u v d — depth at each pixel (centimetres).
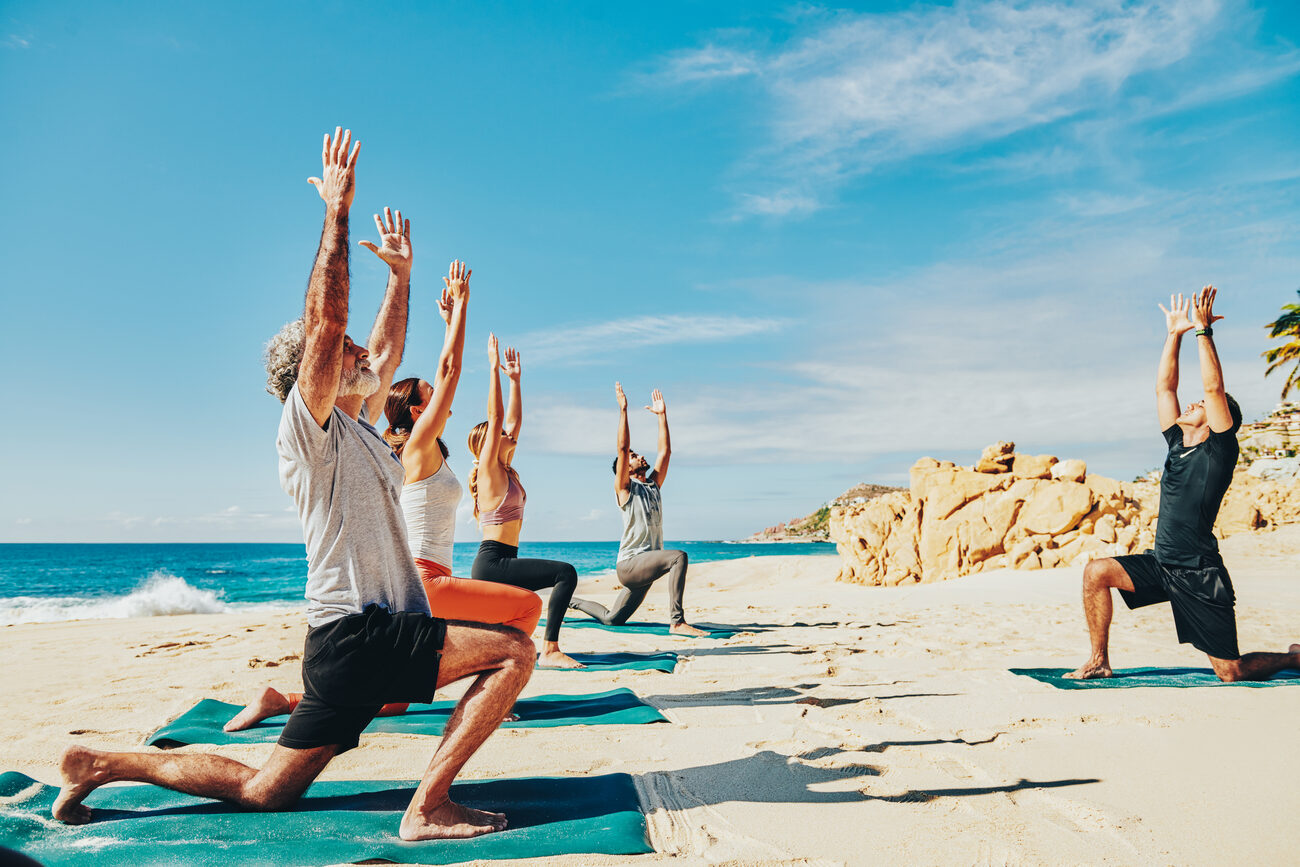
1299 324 3080
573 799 256
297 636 753
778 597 1269
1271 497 1838
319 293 216
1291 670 443
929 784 271
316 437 222
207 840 219
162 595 1953
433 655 223
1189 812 238
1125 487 1389
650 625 805
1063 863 205
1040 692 411
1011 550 1352
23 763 309
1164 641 618
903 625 768
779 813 245
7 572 4309
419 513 364
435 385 363
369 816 239
